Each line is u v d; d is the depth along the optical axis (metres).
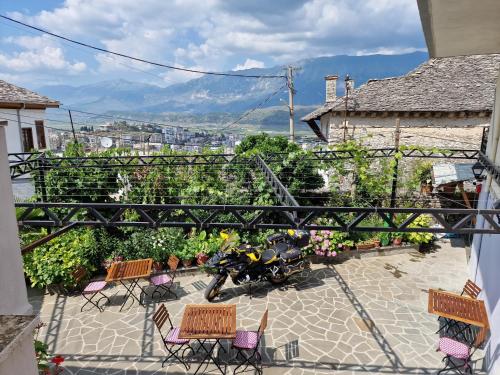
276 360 6.88
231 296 9.11
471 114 14.77
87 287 8.53
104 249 10.24
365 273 10.24
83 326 7.93
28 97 20.61
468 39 5.56
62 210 12.53
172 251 10.22
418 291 9.30
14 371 1.81
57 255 9.23
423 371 6.57
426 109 14.86
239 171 13.48
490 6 4.26
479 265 8.80
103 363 6.83
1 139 3.25
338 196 13.68
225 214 11.98
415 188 14.62
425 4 4.30
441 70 16.72
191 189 12.46
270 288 9.46
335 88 19.86
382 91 16.31
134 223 5.75
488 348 6.63
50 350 7.18
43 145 22.19
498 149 8.02
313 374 6.52
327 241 10.69
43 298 9.06
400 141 15.88
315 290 9.35
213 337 6.30
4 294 3.30
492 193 8.22
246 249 8.99
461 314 6.86
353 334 7.59
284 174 13.59
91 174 12.73
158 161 13.84
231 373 6.57
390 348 7.16
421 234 11.54
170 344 7.14
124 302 8.84
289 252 9.62
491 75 15.95
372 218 12.70
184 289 9.44
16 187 15.59
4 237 3.30
